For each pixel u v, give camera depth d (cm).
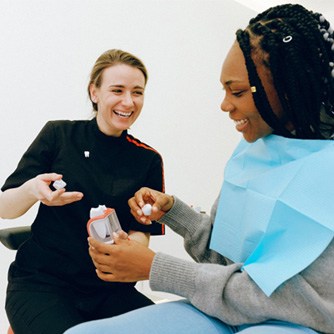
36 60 190
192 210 104
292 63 71
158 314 74
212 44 277
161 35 243
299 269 64
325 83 74
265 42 72
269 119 76
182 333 70
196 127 269
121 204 117
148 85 238
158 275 74
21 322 98
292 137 79
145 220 101
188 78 262
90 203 113
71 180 113
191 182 269
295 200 70
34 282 108
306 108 74
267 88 74
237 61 75
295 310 66
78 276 111
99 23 213
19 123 186
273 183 76
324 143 74
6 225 178
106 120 116
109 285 114
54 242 111
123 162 121
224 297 70
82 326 66
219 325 74
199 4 264
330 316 65
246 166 88
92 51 212
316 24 73
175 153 257
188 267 73
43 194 93
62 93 201
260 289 67
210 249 100
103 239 84
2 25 178
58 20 197
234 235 83
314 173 71
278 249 70
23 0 184
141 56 233
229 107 79
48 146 117
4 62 180
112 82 112
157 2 239
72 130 121
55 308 98
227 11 286
